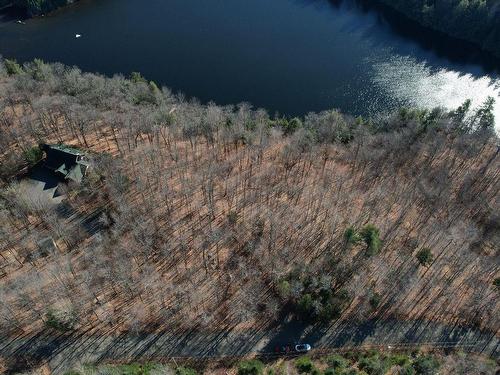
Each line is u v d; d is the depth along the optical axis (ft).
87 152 435.94
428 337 320.29
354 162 453.17
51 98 476.54
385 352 310.45
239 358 302.45
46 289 325.01
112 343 305.12
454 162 465.47
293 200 407.64
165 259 351.46
